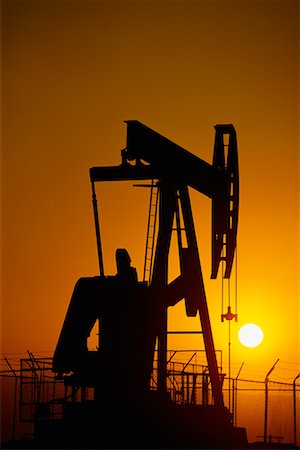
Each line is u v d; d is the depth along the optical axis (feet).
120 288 163.73
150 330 163.22
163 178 168.14
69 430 156.35
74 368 162.20
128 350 162.20
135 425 157.28
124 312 163.32
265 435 167.53
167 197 168.04
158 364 164.04
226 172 174.09
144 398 160.04
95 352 162.61
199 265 167.43
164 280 165.99
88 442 155.02
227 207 173.27
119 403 159.43
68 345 162.50
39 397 166.81
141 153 166.30
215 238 173.78
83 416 157.69
